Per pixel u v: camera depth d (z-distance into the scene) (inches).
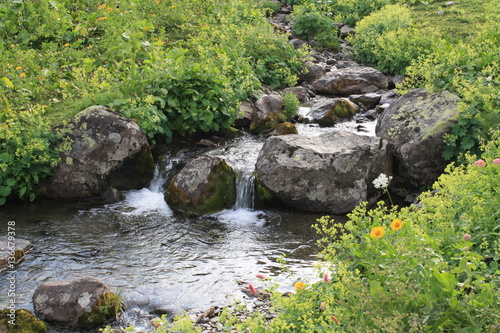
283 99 443.5
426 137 312.8
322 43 633.6
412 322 129.3
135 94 370.3
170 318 197.8
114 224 291.3
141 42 453.1
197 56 485.4
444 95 336.8
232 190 320.8
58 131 331.0
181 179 316.8
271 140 320.8
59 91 386.3
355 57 605.9
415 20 639.1
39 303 199.8
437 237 173.0
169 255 253.1
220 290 217.6
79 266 240.5
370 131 408.5
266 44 536.7
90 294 199.0
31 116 328.8
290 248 260.5
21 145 315.0
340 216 304.3
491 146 250.8
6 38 474.9
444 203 197.2
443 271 135.9
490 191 203.8
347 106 444.8
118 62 436.1
